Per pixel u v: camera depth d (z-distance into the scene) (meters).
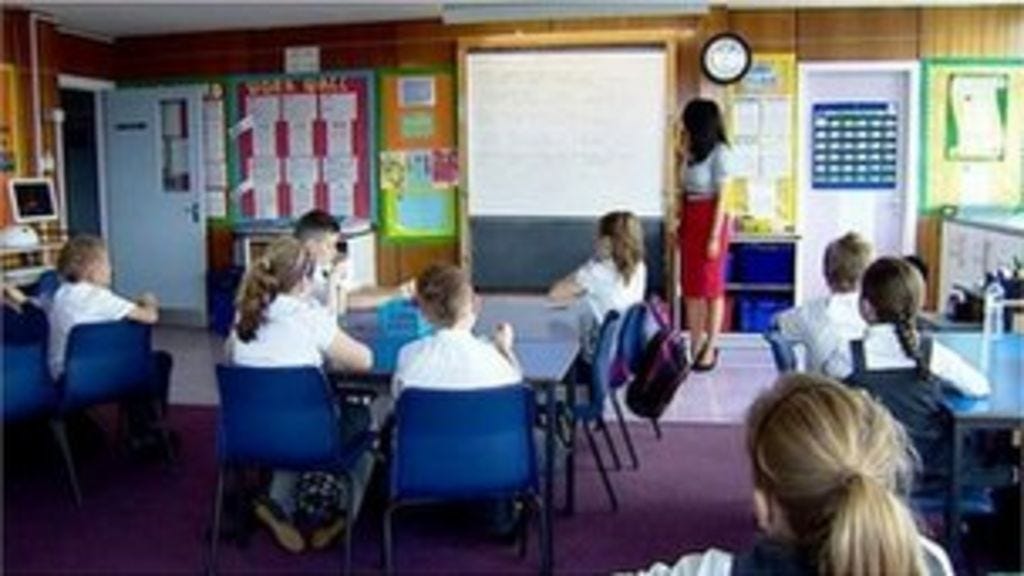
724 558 1.36
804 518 1.23
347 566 3.47
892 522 1.17
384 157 8.40
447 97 8.25
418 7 7.54
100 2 7.12
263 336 3.44
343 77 8.41
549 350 3.81
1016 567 3.11
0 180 7.14
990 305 3.88
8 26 7.30
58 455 4.93
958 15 7.65
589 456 4.93
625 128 7.91
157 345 7.99
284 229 8.23
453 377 3.17
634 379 4.59
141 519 4.11
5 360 4.04
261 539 3.90
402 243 8.45
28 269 6.72
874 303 3.05
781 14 7.73
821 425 1.25
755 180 7.86
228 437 3.41
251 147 8.66
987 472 3.06
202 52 8.70
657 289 7.90
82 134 9.12
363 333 4.01
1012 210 7.64
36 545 3.83
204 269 8.88
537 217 8.10
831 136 7.87
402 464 3.20
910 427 2.96
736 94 7.79
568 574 3.55
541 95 8.00
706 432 5.37
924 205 7.82
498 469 3.21
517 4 7.32
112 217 9.07
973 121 7.73
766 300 7.68
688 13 7.51
